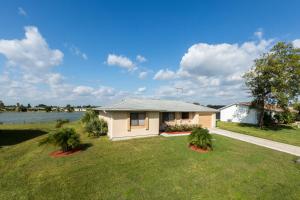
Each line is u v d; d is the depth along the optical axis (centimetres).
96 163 843
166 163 846
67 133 1029
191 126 1898
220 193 577
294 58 1952
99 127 1559
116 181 654
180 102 2461
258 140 1485
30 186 618
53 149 1094
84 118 2044
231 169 778
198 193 575
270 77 2061
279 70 1962
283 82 1930
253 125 2661
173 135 1630
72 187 609
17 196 555
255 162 875
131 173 727
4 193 574
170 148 1124
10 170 762
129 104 1702
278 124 2862
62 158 917
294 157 987
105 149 1095
